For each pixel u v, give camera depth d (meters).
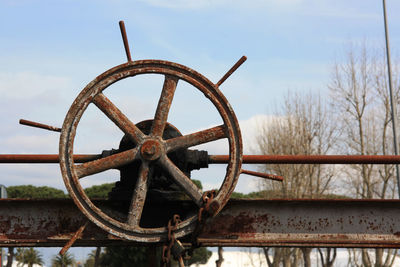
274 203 5.02
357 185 31.22
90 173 4.64
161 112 4.71
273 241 4.94
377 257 29.97
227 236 4.96
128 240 4.54
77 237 4.70
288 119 32.62
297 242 4.96
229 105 4.60
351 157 5.51
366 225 5.02
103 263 38.25
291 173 32.31
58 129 5.61
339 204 5.05
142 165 4.68
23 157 5.69
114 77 4.61
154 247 4.89
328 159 5.54
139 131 4.71
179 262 4.48
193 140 4.66
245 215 5.02
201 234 4.96
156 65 4.66
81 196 4.48
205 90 4.62
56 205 5.01
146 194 5.02
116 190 5.06
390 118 29.83
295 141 31.92
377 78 30.41
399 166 22.44
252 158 5.59
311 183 31.48
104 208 5.02
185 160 5.15
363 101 30.84
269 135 32.72
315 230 5.00
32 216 4.99
